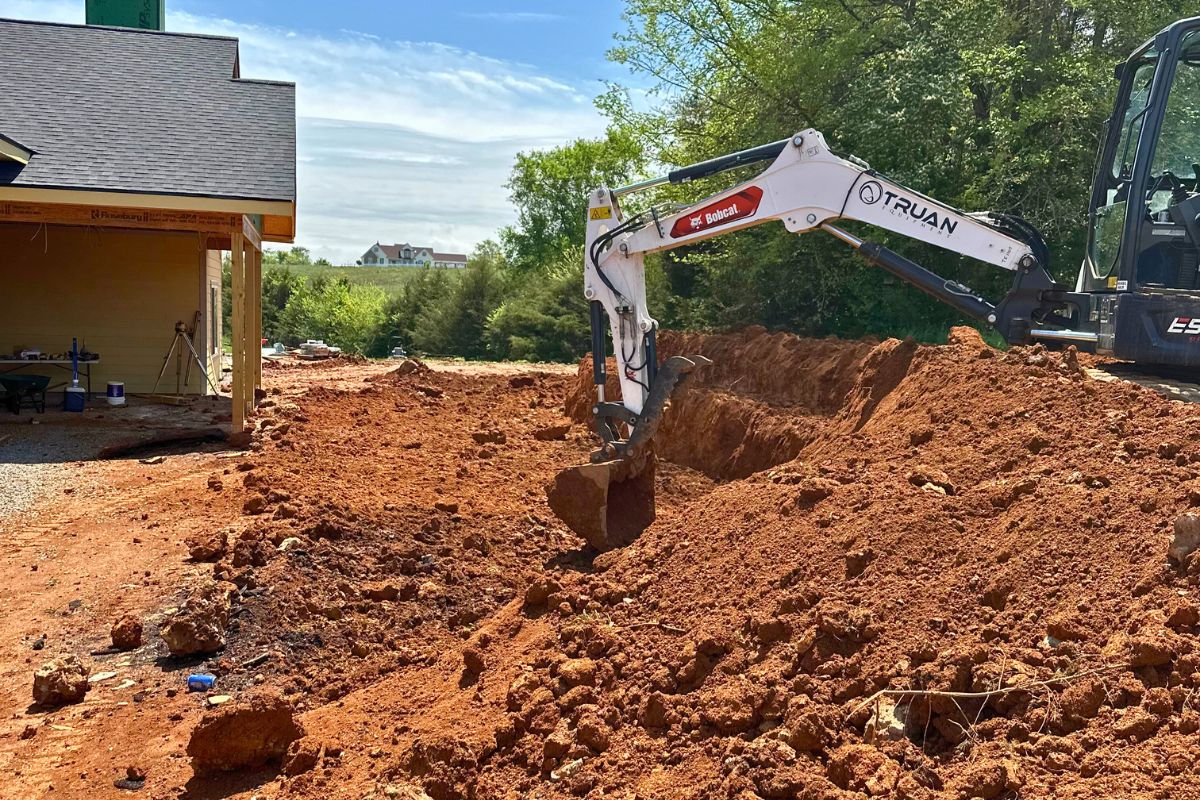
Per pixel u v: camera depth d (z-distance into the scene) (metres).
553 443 14.08
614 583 6.58
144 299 18.02
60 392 17.77
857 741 4.02
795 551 5.89
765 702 4.38
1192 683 3.67
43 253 17.67
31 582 7.84
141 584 7.76
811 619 4.89
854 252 19.59
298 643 6.92
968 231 9.46
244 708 5.16
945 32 19.89
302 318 58.56
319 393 17.44
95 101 16.06
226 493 10.30
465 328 49.88
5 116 15.04
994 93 20.86
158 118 15.93
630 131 26.27
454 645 6.83
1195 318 8.52
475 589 8.01
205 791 5.02
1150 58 9.52
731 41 22.44
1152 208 9.11
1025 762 3.58
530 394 18.50
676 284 28.39
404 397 17.88
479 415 16.38
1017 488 5.73
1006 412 7.41
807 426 11.35
